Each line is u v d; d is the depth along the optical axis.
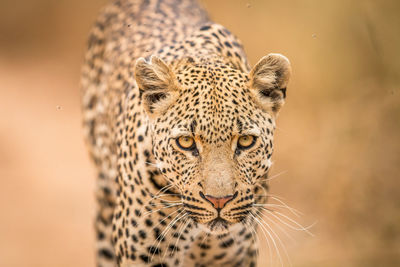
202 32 7.37
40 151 16.62
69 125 18.22
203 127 6.06
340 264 10.22
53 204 14.05
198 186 6.18
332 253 10.49
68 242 12.62
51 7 23.14
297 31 14.35
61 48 22.59
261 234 10.97
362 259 10.23
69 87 20.52
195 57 6.83
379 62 11.96
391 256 10.25
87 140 9.77
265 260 10.38
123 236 7.07
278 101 6.50
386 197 10.98
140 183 6.80
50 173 15.52
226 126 6.06
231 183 6.09
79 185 14.98
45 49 22.66
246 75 6.48
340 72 12.99
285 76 6.42
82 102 10.00
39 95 19.91
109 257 9.23
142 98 6.43
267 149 6.41
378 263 10.20
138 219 6.88
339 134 11.74
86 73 9.96
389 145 11.30
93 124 9.45
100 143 9.05
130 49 8.41
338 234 10.97
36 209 13.80
